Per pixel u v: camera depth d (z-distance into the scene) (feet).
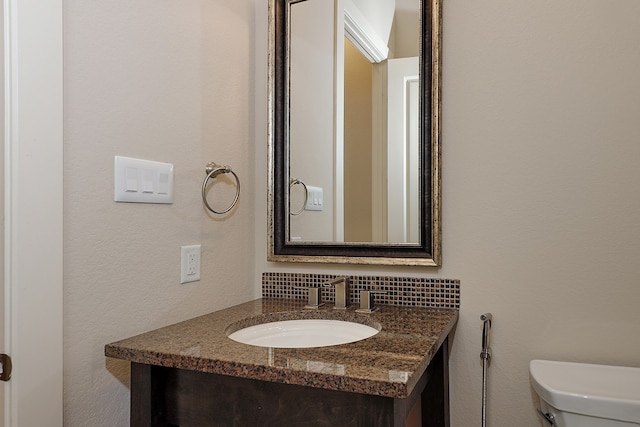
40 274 3.04
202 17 4.59
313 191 5.24
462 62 4.72
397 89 4.91
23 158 2.94
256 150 5.50
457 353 4.73
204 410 3.30
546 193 4.43
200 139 4.55
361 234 5.03
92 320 3.42
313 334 4.51
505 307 4.56
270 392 3.13
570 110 4.36
